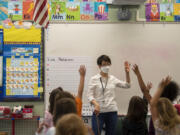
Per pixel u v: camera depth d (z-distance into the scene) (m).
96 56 4.02
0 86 3.90
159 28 4.09
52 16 4.00
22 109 3.83
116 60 4.03
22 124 3.93
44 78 3.95
